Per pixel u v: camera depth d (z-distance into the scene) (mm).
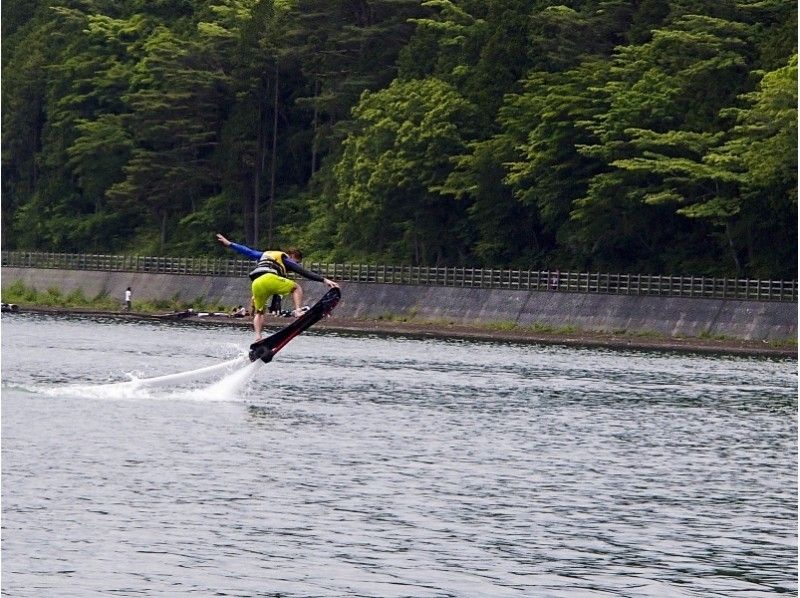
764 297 184625
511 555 52938
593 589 48781
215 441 77750
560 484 68000
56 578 47906
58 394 98688
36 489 61406
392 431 85250
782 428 93375
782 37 199125
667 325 189375
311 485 64938
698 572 51469
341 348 164375
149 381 100812
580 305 199000
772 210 198750
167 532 54469
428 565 51062
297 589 47531
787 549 55406
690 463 76500
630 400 109062
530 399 107812
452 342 182875
